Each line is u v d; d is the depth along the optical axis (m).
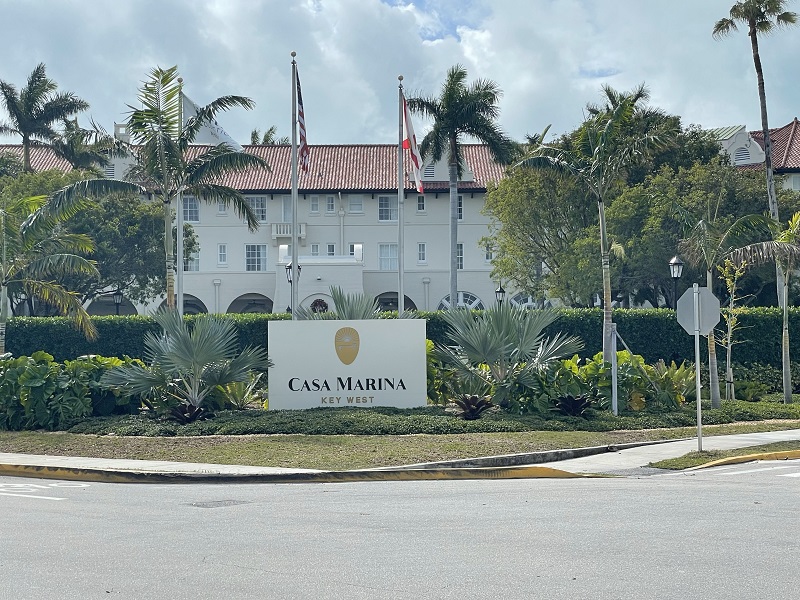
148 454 17.53
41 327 31.88
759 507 11.12
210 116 26.94
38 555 8.63
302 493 13.28
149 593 7.18
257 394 24.52
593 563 8.02
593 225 45.69
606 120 28.94
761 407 24.53
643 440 19.39
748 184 45.53
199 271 61.66
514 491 13.08
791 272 28.80
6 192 47.75
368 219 62.59
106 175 57.47
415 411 21.88
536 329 22.56
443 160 62.09
